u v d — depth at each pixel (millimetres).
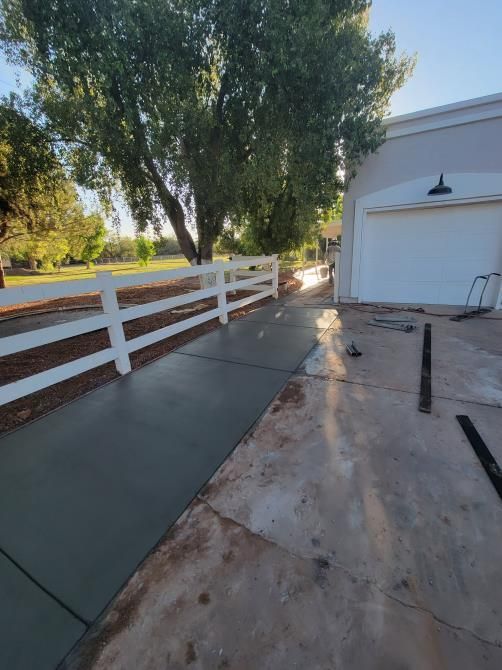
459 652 1074
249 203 7676
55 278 19531
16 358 4117
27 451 2264
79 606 1261
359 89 5242
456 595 1254
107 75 4344
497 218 5945
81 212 11070
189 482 1931
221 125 5863
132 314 3691
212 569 1394
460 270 6457
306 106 5156
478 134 5625
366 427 2422
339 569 1372
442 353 3939
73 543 1541
